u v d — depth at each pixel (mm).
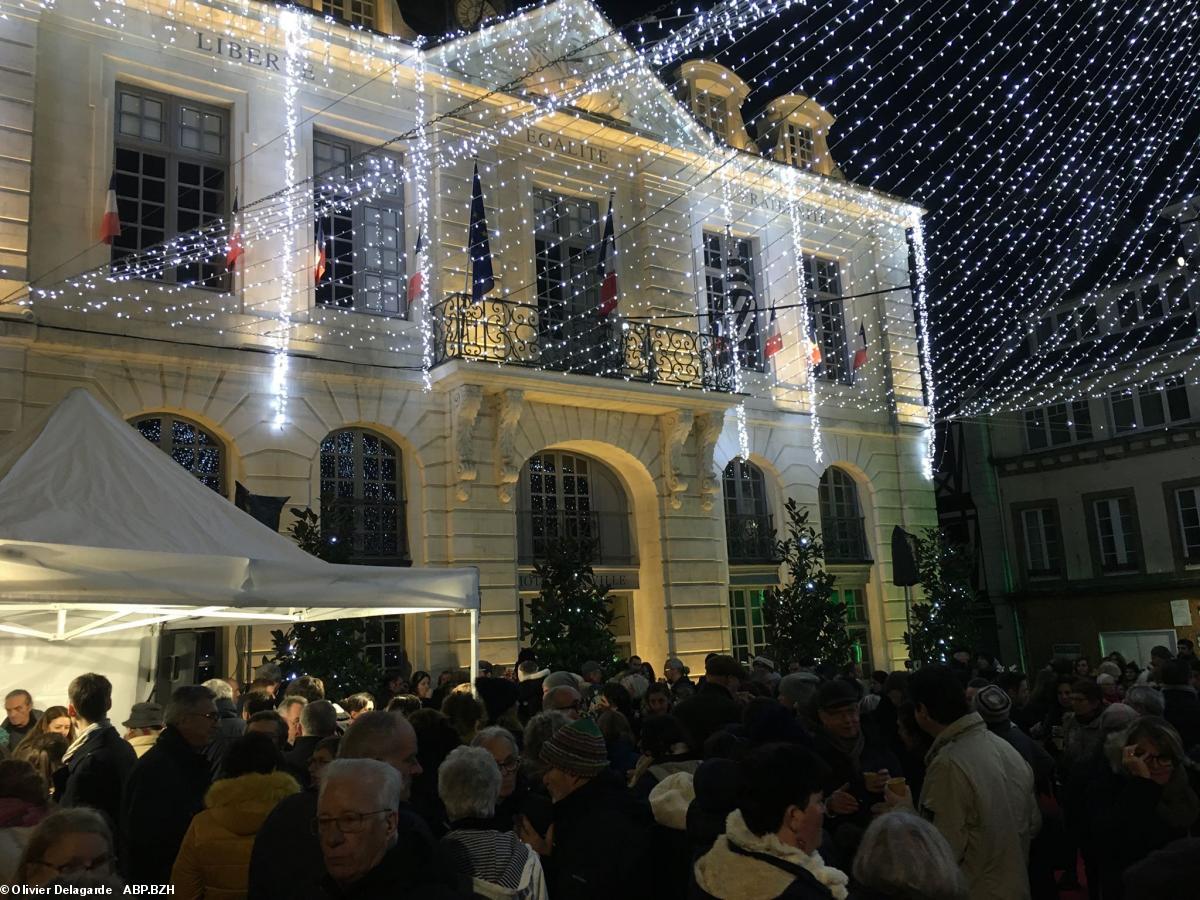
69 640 9070
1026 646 25250
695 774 3375
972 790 3975
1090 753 5371
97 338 11109
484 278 13281
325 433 12625
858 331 19094
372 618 12797
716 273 17281
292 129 13047
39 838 2619
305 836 3246
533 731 4641
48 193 11250
